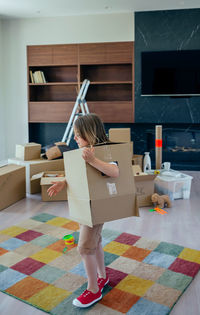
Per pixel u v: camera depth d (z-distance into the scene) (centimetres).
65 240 226
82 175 148
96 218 148
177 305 158
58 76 546
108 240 233
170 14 472
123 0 432
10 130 553
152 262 200
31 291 170
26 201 335
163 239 236
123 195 154
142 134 536
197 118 484
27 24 520
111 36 496
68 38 509
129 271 189
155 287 173
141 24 482
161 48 481
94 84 534
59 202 332
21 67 534
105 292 169
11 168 337
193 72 473
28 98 533
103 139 159
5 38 532
